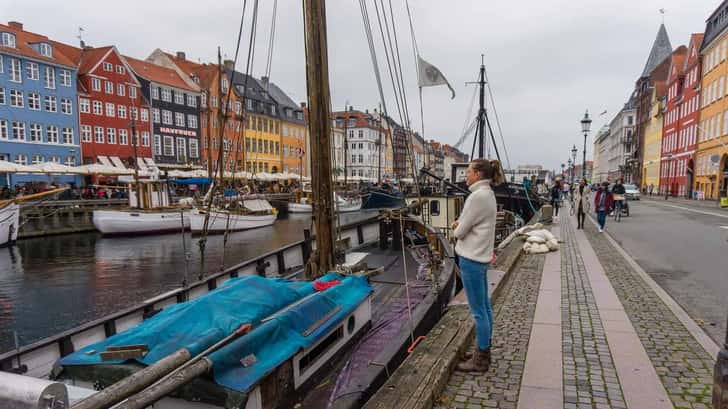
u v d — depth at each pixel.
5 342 9.84
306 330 3.48
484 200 3.51
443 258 7.86
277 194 47.41
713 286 7.14
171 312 3.45
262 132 66.25
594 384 3.53
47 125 42.22
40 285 15.09
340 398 3.09
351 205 42.53
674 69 53.88
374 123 92.56
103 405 2.00
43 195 25.14
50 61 42.12
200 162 56.97
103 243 24.77
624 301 6.00
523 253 10.45
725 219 19.62
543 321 5.18
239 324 3.16
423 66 6.20
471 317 4.83
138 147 49.88
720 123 37.88
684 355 4.09
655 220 19.50
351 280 4.77
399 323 5.18
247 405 2.72
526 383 3.56
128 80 48.75
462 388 3.49
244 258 20.34
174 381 2.27
